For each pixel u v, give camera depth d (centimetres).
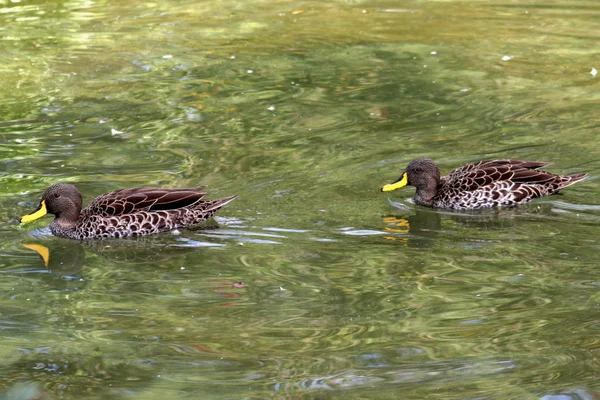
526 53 2275
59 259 1305
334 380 902
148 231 1395
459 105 1900
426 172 1479
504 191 1455
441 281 1170
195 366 945
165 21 2655
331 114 1864
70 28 2583
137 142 1720
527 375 900
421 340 996
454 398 856
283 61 2242
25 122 1844
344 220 1399
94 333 1038
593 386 870
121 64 2242
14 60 2288
